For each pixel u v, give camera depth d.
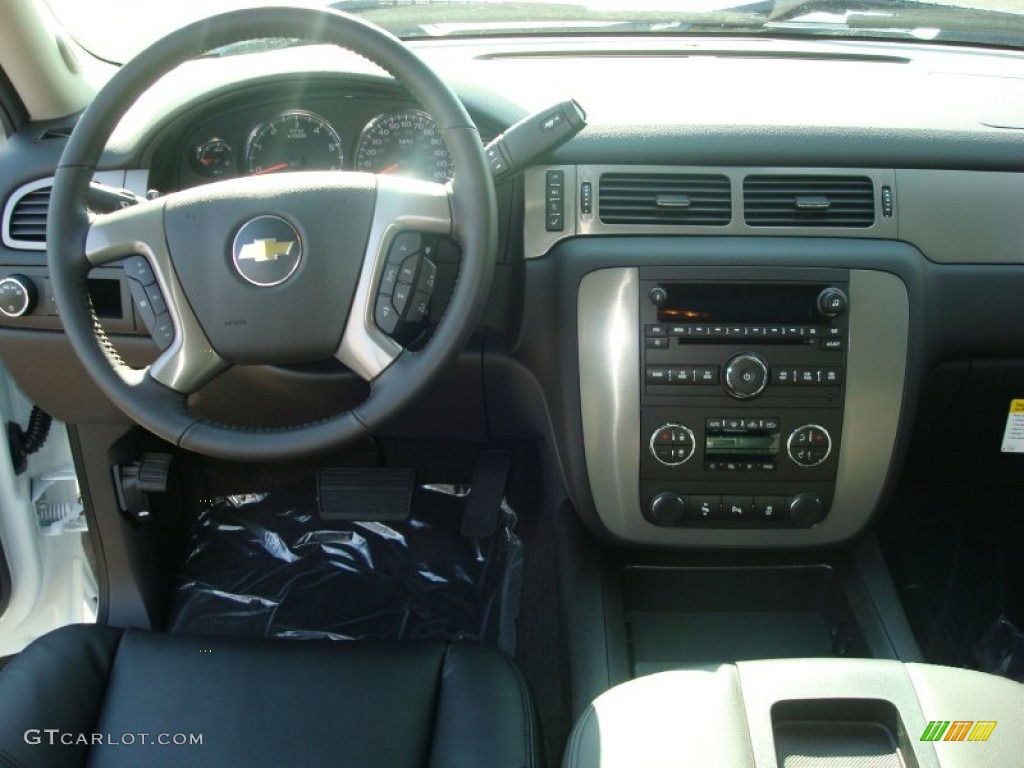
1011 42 1.78
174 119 1.47
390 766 1.11
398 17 1.75
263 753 1.12
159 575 1.87
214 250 1.16
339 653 1.24
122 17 1.64
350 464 1.97
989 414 1.67
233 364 1.21
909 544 1.92
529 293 1.46
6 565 1.64
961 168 1.43
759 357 1.41
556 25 1.75
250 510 2.05
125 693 1.19
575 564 1.64
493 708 1.15
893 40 1.80
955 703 1.05
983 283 1.46
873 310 1.41
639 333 1.42
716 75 1.62
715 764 1.00
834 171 1.41
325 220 1.16
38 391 1.60
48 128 1.53
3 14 1.39
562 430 1.50
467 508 1.88
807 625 1.70
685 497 1.48
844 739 1.06
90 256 1.18
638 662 1.64
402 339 1.29
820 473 1.46
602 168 1.41
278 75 1.46
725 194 1.41
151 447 1.85
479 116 1.46
